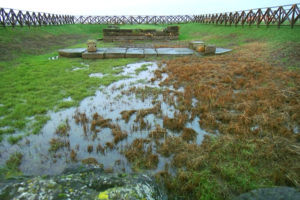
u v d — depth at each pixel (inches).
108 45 585.6
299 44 369.1
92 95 213.3
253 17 597.6
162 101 199.6
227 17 748.6
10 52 400.5
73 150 126.7
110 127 153.3
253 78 250.7
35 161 117.4
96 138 140.6
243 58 354.6
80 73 287.6
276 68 282.2
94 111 178.9
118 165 115.4
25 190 68.3
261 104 179.8
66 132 144.9
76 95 209.3
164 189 97.4
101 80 258.1
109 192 69.0
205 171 107.4
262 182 100.1
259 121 152.9
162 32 716.0
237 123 151.5
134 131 149.6
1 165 113.4
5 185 71.6
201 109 176.9
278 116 159.2
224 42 560.1
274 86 218.5
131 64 354.6
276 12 507.8
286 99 186.2
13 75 269.6
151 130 150.9
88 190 70.8
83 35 848.9
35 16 681.0
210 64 327.0
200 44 442.3
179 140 135.0
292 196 73.0
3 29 498.6
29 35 558.6
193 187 98.0
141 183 78.2
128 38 709.9
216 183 100.0
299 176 101.0
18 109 175.2
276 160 114.7
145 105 192.1
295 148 121.9
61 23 932.0
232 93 210.8
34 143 133.5
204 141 134.0
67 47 546.3
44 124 155.2
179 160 116.9
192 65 325.7
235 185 99.1
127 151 125.2
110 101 200.2
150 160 117.3
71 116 169.0
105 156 122.8
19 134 142.3
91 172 87.7
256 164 112.2
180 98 201.0
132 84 248.2
